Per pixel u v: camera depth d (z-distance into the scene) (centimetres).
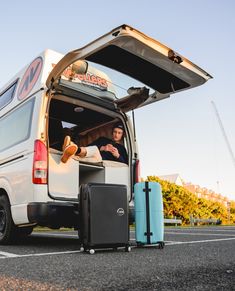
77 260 305
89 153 465
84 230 370
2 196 473
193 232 807
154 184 428
